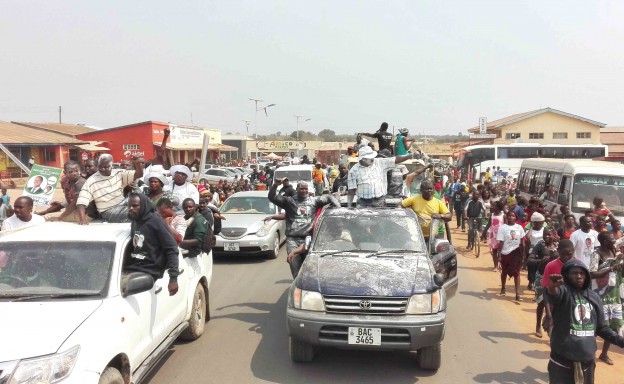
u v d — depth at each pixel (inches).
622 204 515.5
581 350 174.7
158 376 224.7
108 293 177.5
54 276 181.9
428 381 222.1
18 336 147.3
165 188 331.0
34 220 268.5
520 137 2421.3
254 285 396.2
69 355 144.4
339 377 224.5
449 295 271.3
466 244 623.2
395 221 275.4
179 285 244.4
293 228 316.8
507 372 233.5
